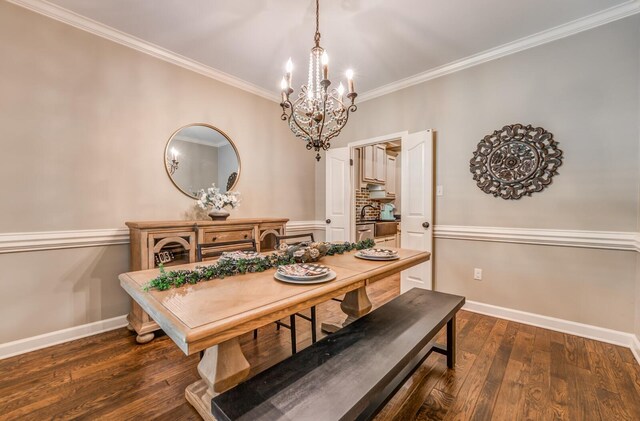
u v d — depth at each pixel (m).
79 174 2.30
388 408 1.50
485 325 2.54
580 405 1.51
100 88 2.40
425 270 3.14
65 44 2.23
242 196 3.44
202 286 1.36
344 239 3.92
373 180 5.46
